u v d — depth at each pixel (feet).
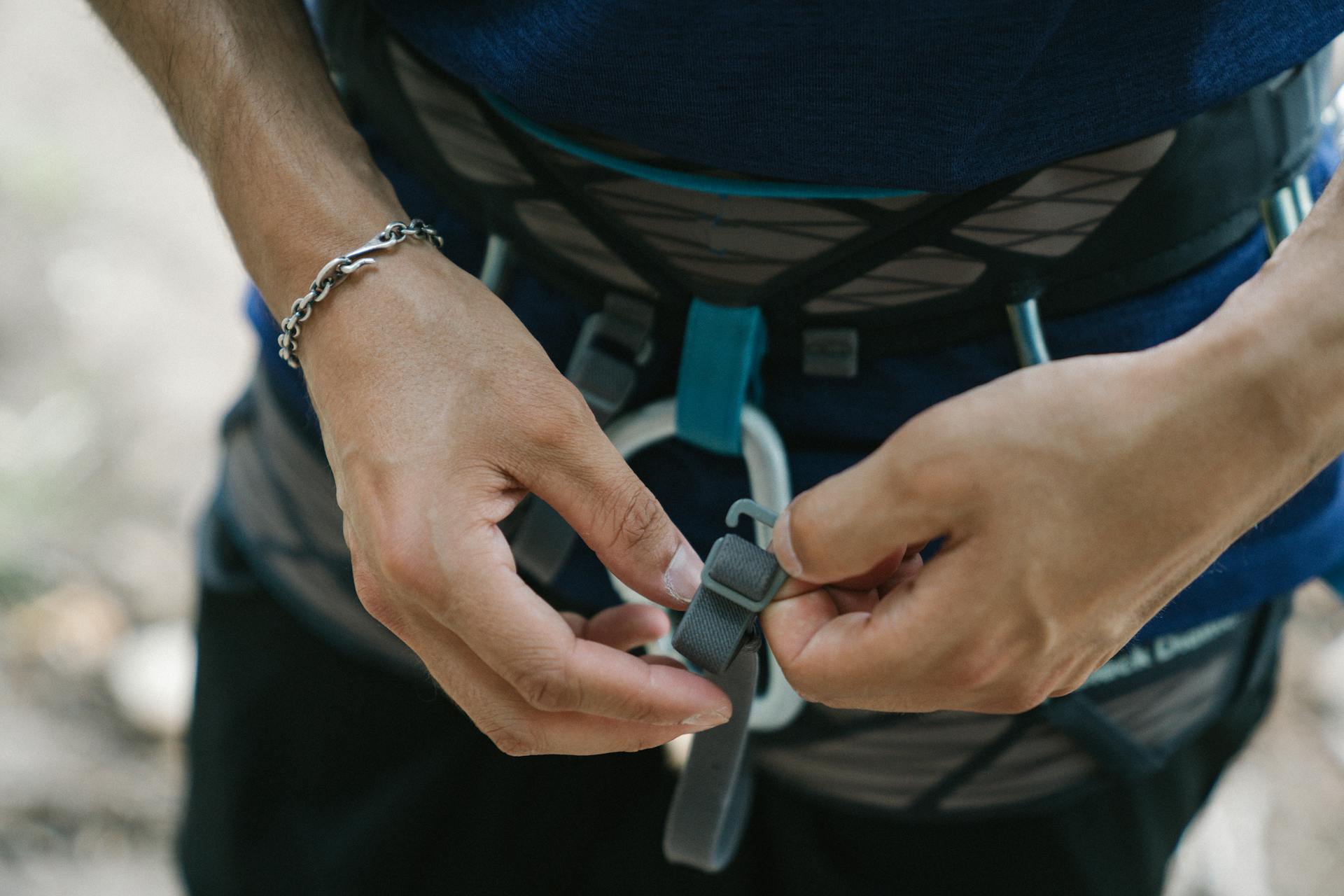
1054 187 2.16
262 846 3.43
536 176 2.37
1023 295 2.26
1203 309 2.36
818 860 3.05
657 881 3.28
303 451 2.94
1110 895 2.92
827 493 1.76
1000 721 2.63
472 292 2.06
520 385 1.95
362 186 2.19
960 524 1.69
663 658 2.26
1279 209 2.36
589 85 2.12
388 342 1.99
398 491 1.89
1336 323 1.57
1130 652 2.57
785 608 1.91
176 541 6.62
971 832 2.85
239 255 2.32
